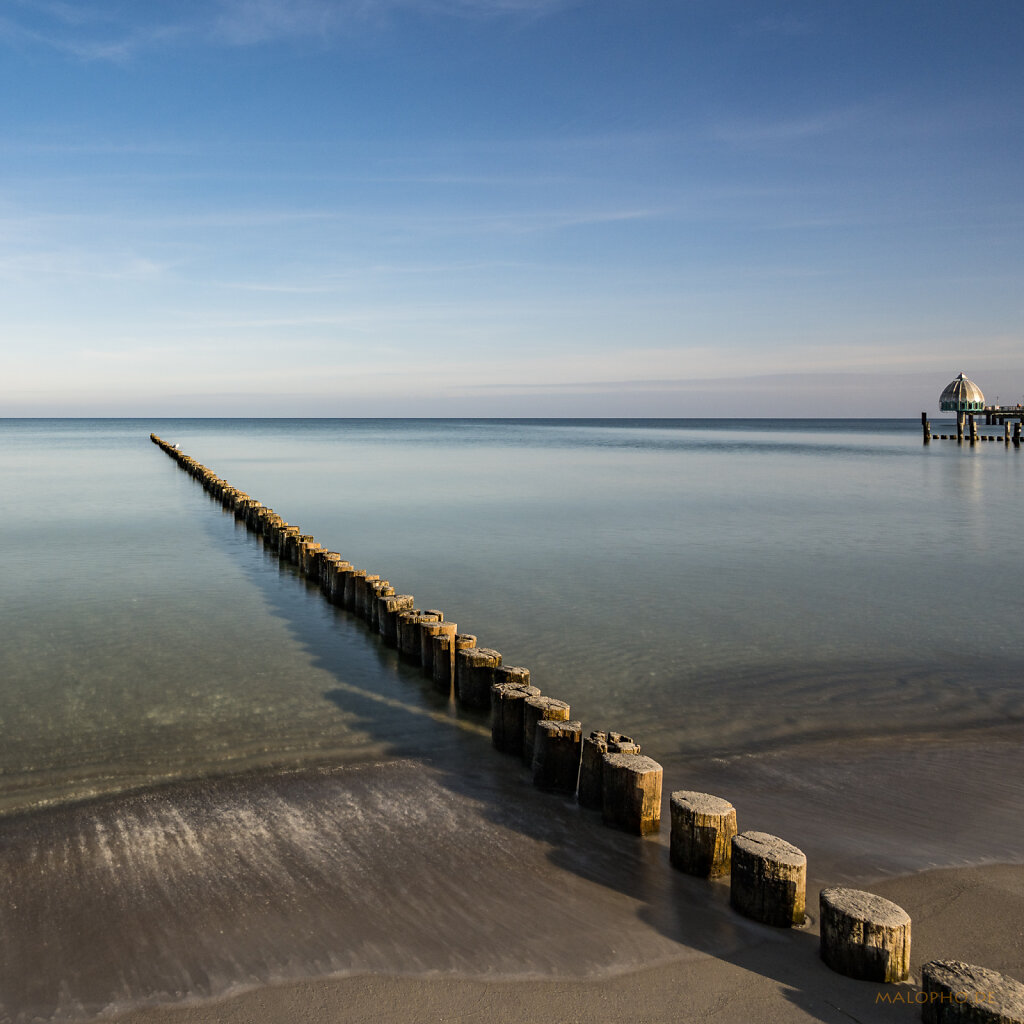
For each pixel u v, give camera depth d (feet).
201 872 18.83
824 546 67.97
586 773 22.25
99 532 74.28
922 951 15.87
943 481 131.64
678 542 69.77
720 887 18.19
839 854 19.83
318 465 171.53
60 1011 14.19
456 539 71.05
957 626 43.06
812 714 30.63
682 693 32.91
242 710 30.37
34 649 38.09
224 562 60.54
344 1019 13.91
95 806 22.49
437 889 18.03
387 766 25.38
